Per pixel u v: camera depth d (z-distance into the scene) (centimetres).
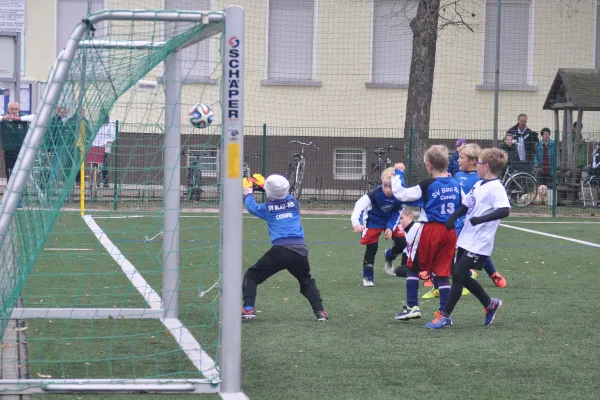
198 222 3488
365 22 5222
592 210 4369
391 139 4856
